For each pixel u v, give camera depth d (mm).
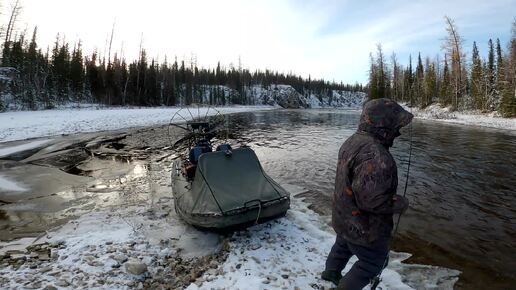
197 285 3982
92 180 9680
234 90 115250
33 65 52531
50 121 25891
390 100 2793
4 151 14125
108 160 12852
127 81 63625
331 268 3445
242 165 6133
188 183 6582
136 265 4289
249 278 4094
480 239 5809
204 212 5191
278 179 9719
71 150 14820
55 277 4109
